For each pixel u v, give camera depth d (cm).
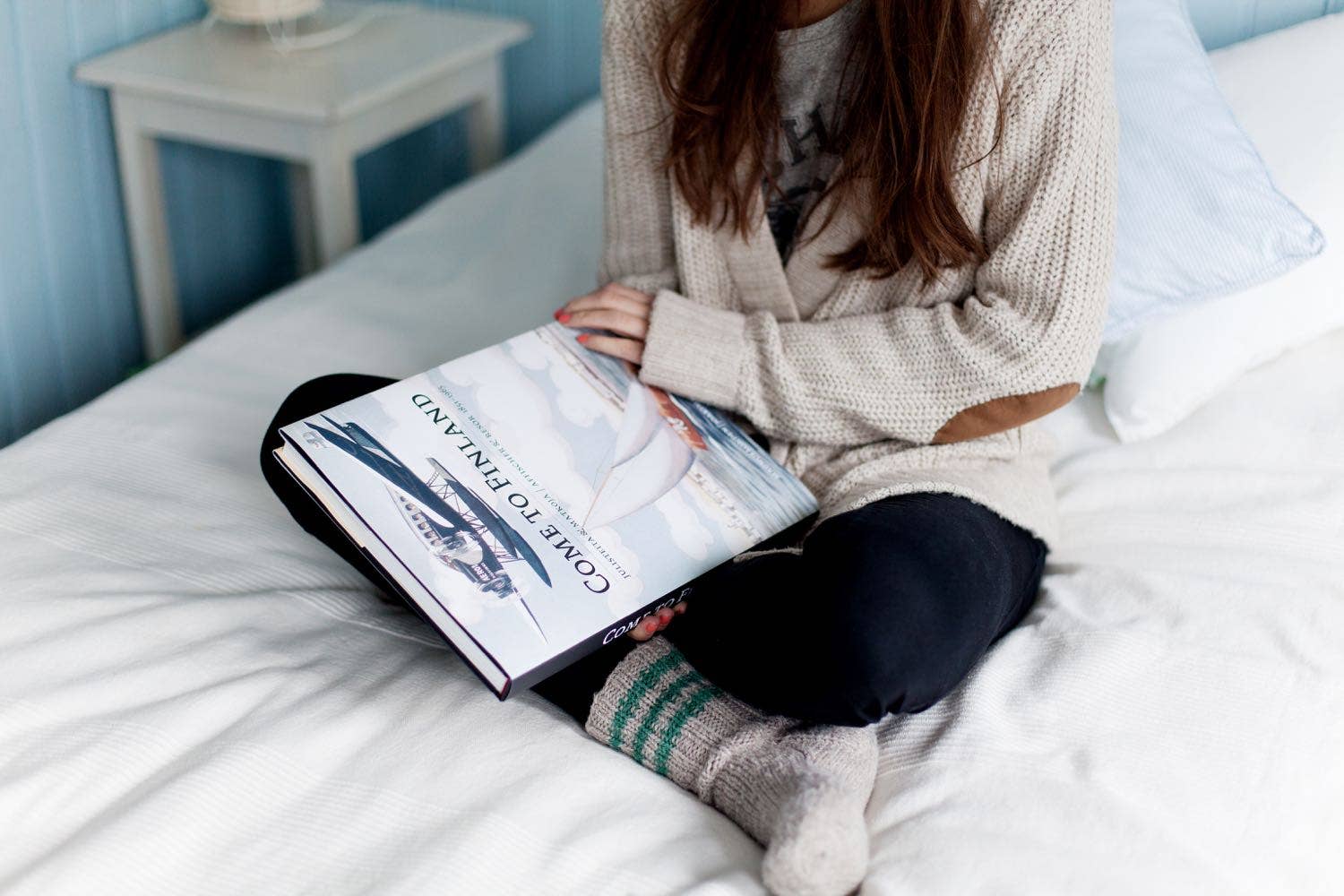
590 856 74
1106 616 96
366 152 218
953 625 81
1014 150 95
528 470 90
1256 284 112
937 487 93
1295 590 95
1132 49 119
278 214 215
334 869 73
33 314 170
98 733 81
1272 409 115
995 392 95
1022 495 98
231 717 84
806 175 105
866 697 79
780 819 73
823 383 99
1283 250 112
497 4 200
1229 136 115
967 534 87
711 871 74
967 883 72
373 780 79
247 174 204
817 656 79
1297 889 75
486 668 77
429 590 80
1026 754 83
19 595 93
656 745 84
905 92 92
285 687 87
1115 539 105
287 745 81
